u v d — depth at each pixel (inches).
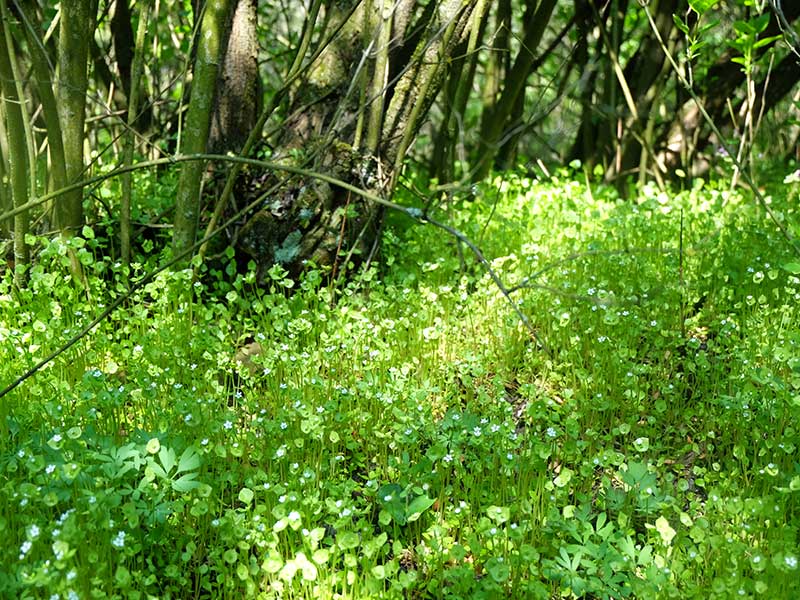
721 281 225.8
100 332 188.9
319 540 141.5
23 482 145.3
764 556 134.5
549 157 414.9
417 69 225.6
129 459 147.5
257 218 223.0
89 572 128.8
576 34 372.5
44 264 211.6
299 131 231.3
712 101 378.6
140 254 239.9
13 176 206.2
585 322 208.8
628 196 368.8
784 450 158.9
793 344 184.7
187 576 137.5
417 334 206.7
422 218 132.0
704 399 186.4
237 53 231.1
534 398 178.5
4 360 180.2
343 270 220.7
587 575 138.8
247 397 180.9
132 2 283.7
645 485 152.3
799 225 252.5
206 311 198.4
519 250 259.8
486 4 222.2
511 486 156.9
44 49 194.5
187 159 145.4
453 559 143.6
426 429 165.0
